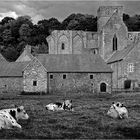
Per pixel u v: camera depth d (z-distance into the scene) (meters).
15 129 18.80
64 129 18.98
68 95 64.62
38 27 188.50
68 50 113.81
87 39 115.12
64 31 114.31
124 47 103.25
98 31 119.81
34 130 18.45
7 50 158.12
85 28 174.25
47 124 20.98
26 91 75.50
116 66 88.50
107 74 78.25
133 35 109.38
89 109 32.19
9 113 21.80
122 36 106.00
